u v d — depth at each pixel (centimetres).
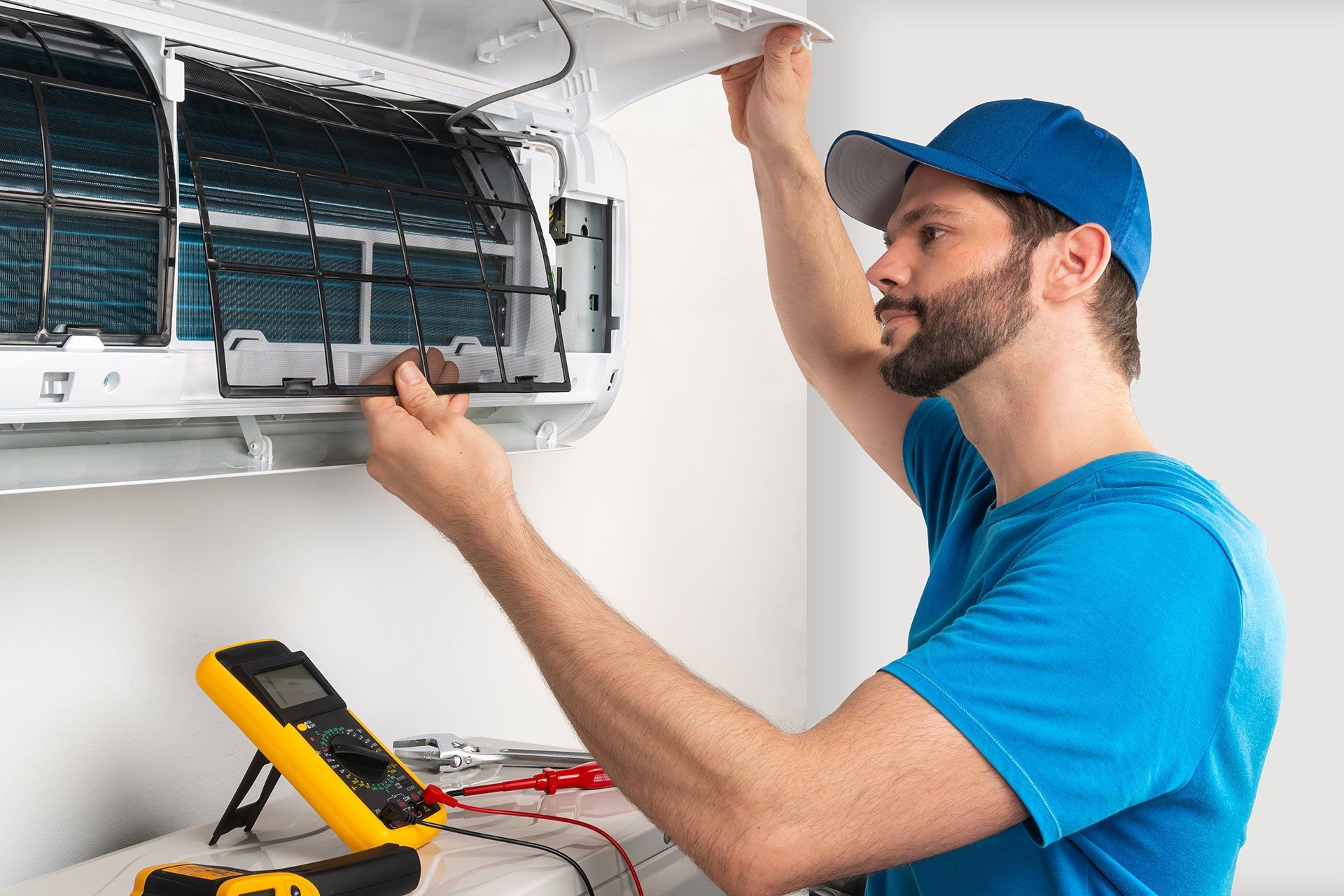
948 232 87
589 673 76
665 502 174
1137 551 72
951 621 89
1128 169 88
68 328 72
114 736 105
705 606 183
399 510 133
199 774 113
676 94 173
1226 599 73
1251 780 80
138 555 107
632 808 103
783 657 203
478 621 144
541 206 104
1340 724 189
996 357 86
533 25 95
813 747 69
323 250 87
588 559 160
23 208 70
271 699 94
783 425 200
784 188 112
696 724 71
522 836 95
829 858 69
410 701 135
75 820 102
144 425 85
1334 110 187
